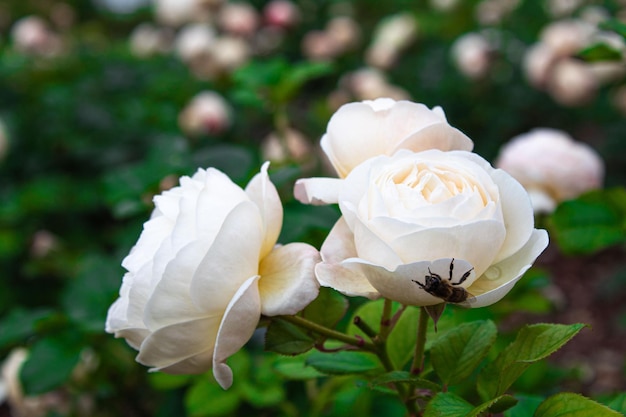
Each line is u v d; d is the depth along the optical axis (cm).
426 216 31
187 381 58
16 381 71
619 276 136
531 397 40
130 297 34
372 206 32
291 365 43
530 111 171
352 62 198
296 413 58
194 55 139
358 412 53
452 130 35
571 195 63
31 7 325
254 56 173
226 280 33
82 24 345
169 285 33
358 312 42
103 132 149
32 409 73
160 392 75
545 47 121
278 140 81
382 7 221
